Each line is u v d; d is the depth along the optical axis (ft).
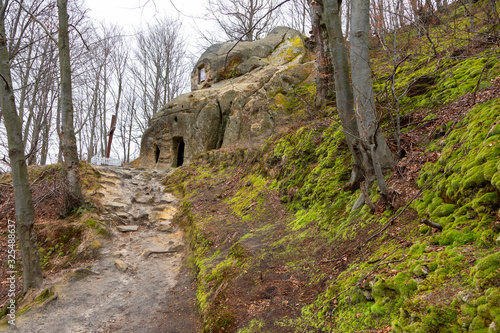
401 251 9.61
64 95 27.53
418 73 21.59
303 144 23.95
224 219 24.29
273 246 16.35
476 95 14.61
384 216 12.52
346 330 8.61
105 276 20.83
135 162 73.20
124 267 21.65
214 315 12.73
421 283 7.61
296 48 53.78
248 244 17.67
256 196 25.68
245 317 11.82
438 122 15.44
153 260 23.03
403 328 6.86
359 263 10.95
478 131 11.29
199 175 38.75
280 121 36.37
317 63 29.27
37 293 18.44
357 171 16.31
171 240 26.13
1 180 32.35
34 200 27.91
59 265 21.72
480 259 6.98
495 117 11.18
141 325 15.43
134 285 19.89
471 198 9.20
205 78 60.75
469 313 6.04
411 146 15.28
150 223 29.32
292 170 23.57
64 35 27.20
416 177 13.10
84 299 18.17
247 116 43.42
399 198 12.69
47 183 30.22
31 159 39.47
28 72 41.50
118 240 25.89
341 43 14.69
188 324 14.35
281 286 12.72
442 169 11.69
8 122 18.38
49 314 16.67
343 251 12.69
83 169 35.37
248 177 30.68
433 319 6.44
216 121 49.11
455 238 8.44
